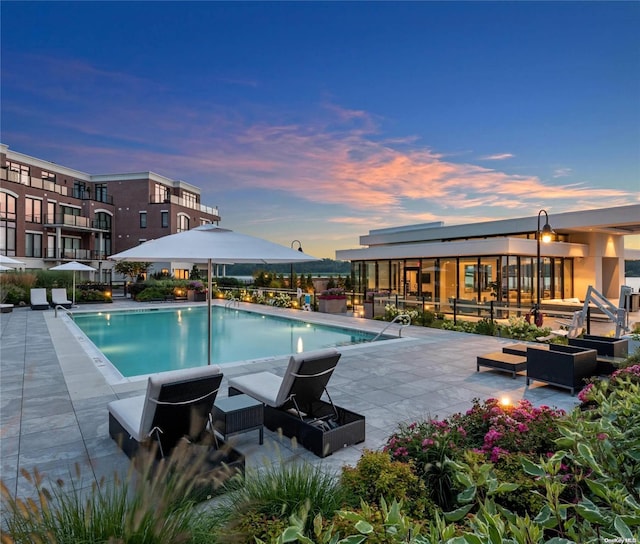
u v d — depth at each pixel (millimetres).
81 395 5762
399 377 6789
